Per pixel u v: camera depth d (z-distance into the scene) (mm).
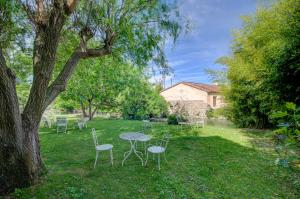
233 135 8328
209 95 20656
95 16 4328
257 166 4688
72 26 4582
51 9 3506
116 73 13938
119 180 3811
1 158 3145
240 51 9633
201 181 3842
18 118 3275
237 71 8969
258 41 7910
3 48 4727
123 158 5199
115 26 4234
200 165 4715
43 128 10406
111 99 15633
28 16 3805
